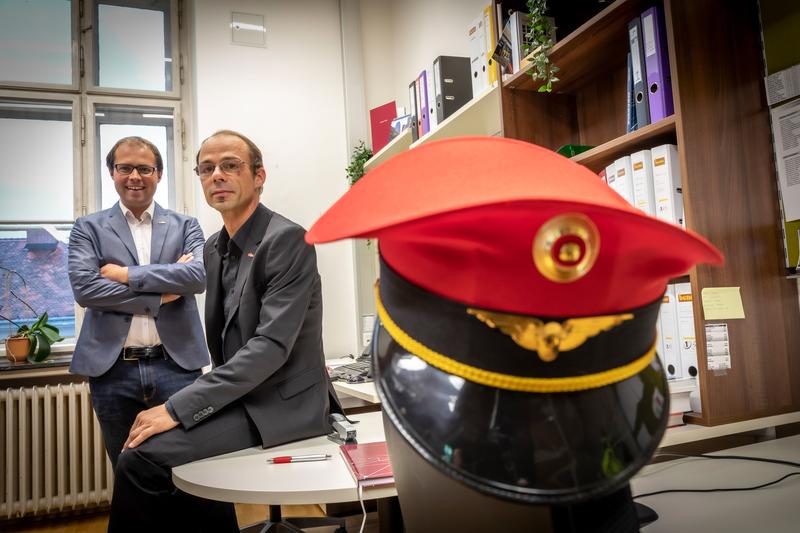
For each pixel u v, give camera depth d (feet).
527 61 4.97
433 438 1.24
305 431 3.90
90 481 9.13
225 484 2.83
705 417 3.44
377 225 1.14
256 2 10.96
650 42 3.91
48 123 10.07
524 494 1.15
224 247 4.72
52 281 9.86
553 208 1.08
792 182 3.72
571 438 1.19
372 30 11.84
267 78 10.91
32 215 9.84
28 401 9.07
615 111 5.10
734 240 3.63
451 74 7.93
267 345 3.81
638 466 1.20
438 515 1.49
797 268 3.70
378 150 10.38
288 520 6.95
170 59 10.82
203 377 3.79
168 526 3.49
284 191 10.82
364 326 9.96
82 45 10.24
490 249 1.19
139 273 6.17
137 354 6.19
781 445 3.49
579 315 1.22
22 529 8.59
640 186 4.08
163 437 3.51
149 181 6.89
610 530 1.39
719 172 3.63
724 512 2.36
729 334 3.54
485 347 1.24
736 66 3.81
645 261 1.23
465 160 1.29
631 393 1.31
